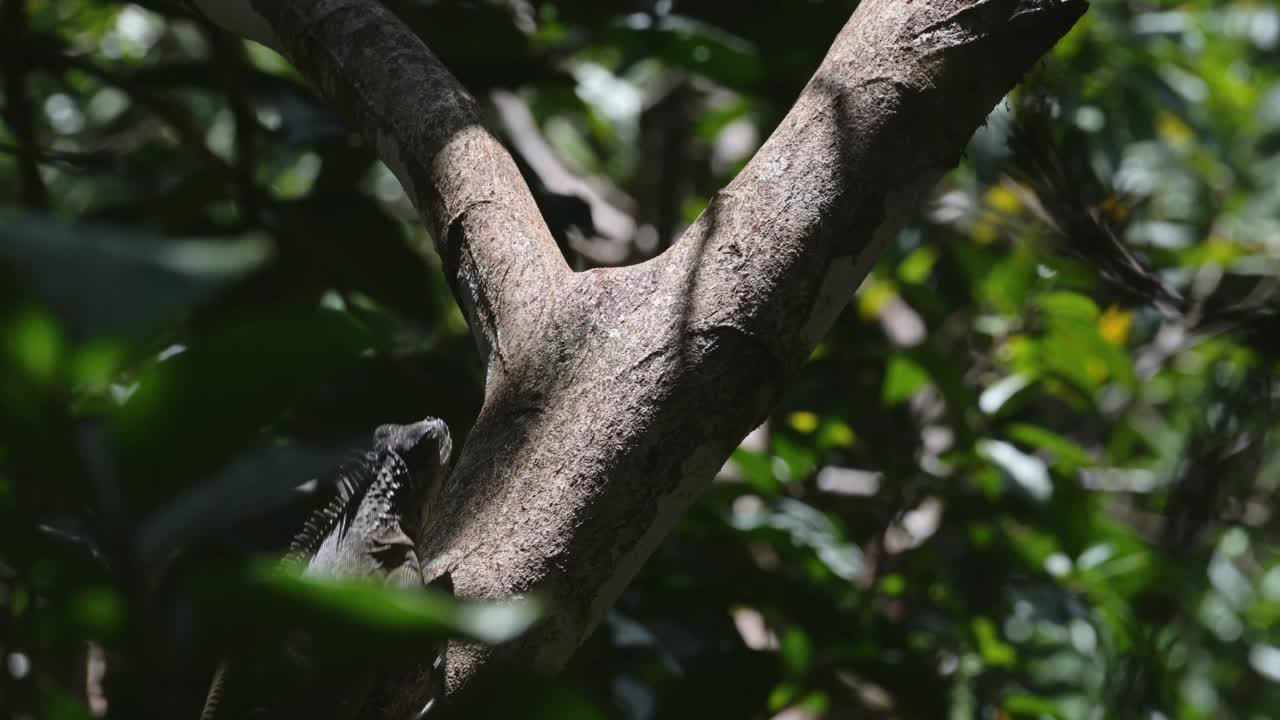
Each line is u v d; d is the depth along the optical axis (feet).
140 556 10.77
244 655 10.66
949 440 18.49
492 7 14.73
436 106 12.56
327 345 10.69
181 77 15.06
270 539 12.51
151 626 10.70
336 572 12.46
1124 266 14.43
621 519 11.74
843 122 11.92
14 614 11.12
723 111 22.97
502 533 11.75
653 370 11.80
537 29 17.85
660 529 11.78
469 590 11.69
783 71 15.07
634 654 14.15
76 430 10.78
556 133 29.68
